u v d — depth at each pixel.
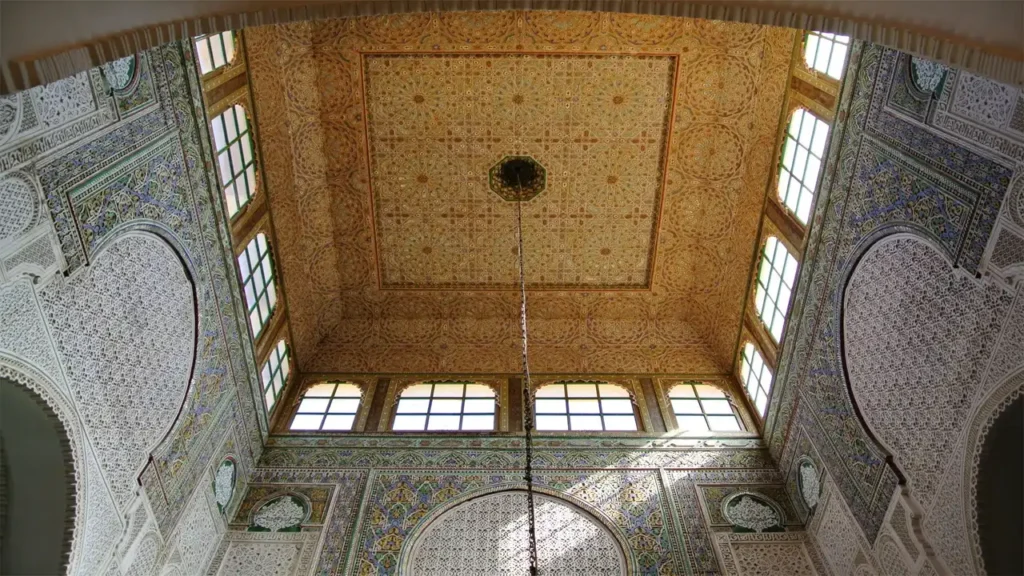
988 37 3.14
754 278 7.25
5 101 3.71
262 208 6.72
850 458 5.51
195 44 5.35
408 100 7.02
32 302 3.99
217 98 5.76
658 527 6.14
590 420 7.22
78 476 4.36
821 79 5.84
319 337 8.11
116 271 4.70
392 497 6.41
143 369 5.02
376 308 8.24
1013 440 4.13
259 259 6.82
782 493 6.47
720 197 7.43
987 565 4.24
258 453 6.80
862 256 5.29
